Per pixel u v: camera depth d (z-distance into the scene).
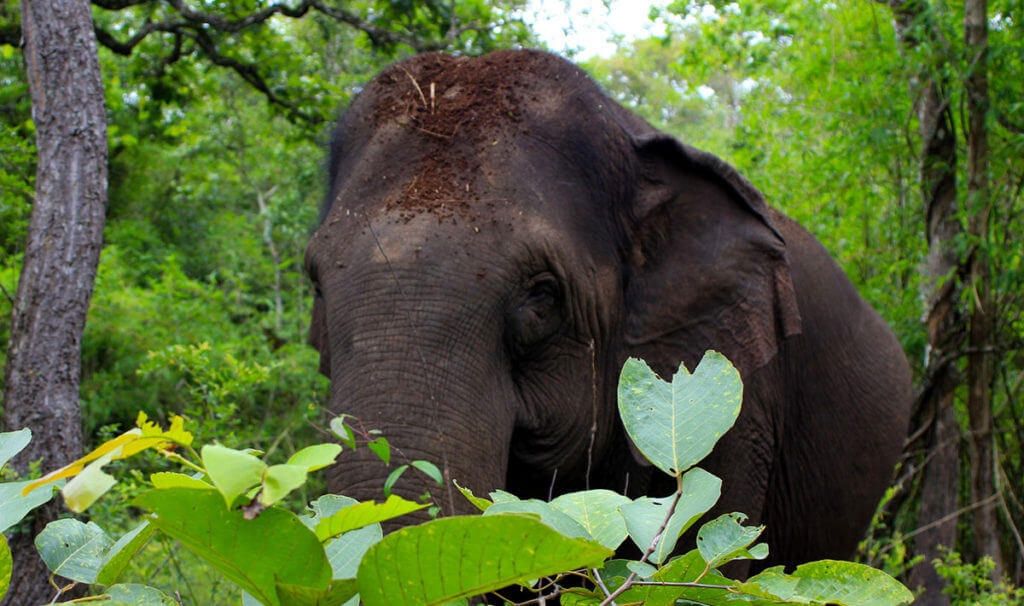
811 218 8.74
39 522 3.90
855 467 5.20
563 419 3.59
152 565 4.86
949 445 7.41
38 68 4.34
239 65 8.07
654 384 1.25
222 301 12.49
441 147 3.50
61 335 4.16
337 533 1.06
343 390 3.10
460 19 7.62
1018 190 7.25
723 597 1.21
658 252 3.89
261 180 14.23
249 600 1.10
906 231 8.21
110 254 11.74
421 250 3.24
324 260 3.39
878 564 7.28
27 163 6.68
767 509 4.79
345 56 10.49
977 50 6.96
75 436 4.17
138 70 8.23
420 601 0.98
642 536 1.22
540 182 3.50
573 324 3.55
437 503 2.87
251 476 0.88
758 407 4.24
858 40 8.80
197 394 5.87
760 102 10.19
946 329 7.36
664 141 3.92
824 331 4.99
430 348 3.12
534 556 0.93
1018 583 7.42
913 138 8.32
